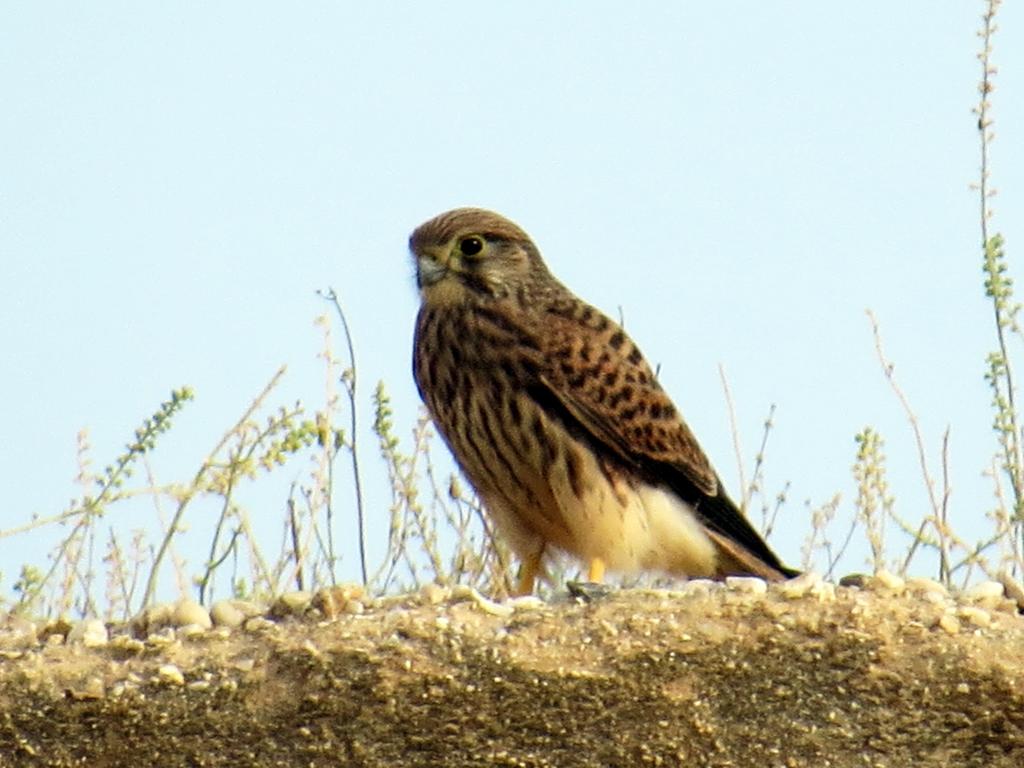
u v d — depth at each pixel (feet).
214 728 33.45
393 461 44.83
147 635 35.37
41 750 33.50
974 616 34.09
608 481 44.91
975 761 33.86
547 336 45.16
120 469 43.37
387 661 33.30
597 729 33.73
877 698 33.68
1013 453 43.88
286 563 43.55
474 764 33.81
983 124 45.55
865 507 44.70
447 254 45.98
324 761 33.58
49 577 42.29
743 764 33.81
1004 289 44.70
